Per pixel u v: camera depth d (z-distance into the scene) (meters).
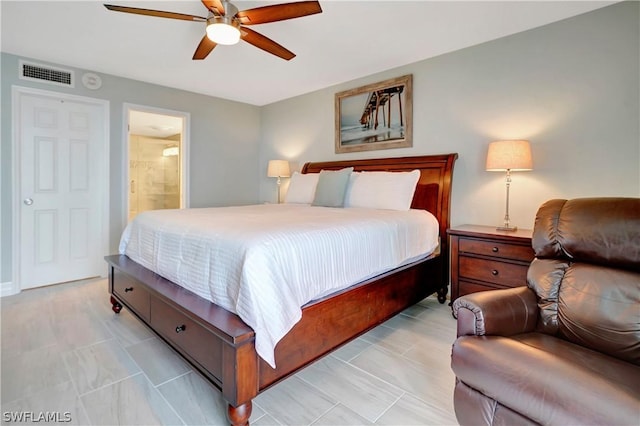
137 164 6.87
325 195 3.23
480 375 1.18
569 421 0.96
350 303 1.96
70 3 2.24
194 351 1.61
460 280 2.61
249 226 1.83
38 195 3.34
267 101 4.87
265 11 1.91
